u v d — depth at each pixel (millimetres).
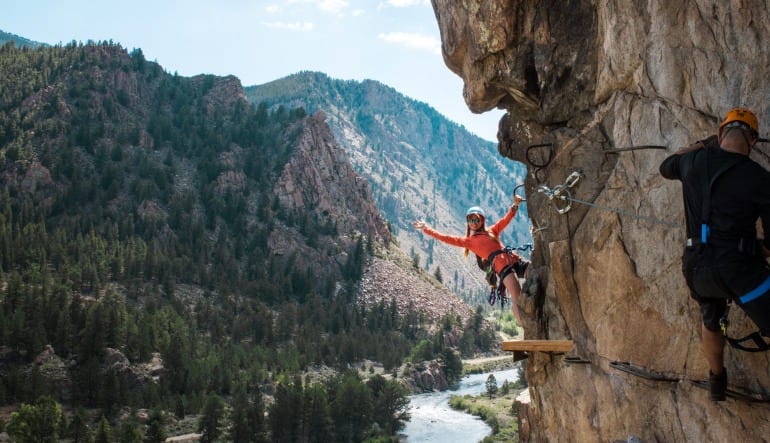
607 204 7273
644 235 6773
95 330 113000
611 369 7320
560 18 8211
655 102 6688
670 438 6535
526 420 9602
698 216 4973
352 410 93062
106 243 170500
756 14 5500
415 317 187750
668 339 6516
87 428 84688
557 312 8414
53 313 118250
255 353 133125
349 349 146750
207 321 148250
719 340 5285
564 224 8023
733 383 5727
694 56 6133
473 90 9805
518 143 9547
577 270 7777
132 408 97938
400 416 96188
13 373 97312
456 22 9547
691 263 4969
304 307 172750
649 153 6754
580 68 8031
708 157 4984
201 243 190375
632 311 6941
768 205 4676
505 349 8281
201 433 92125
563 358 8195
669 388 6508
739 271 4672
